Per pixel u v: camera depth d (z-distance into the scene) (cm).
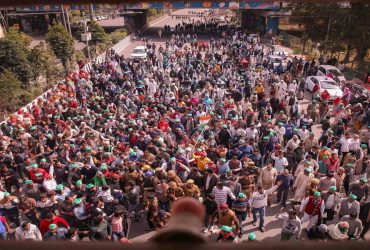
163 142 1152
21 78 2084
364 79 2550
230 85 1972
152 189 903
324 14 3136
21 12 3938
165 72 2456
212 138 1170
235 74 2209
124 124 1306
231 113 1434
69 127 1259
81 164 992
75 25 4809
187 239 52
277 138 1199
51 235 706
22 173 1098
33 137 1216
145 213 973
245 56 2925
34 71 2197
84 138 1180
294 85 1978
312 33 3544
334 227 764
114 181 913
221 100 1647
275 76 2159
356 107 1567
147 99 1648
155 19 7550
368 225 822
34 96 2020
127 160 987
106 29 5459
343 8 2912
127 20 5244
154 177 907
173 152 1077
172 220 56
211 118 1366
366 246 72
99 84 2005
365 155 1132
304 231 908
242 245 68
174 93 1773
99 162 1013
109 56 3008
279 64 2630
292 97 1602
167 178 918
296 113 1502
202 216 58
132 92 1859
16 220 898
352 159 1050
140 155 1063
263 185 985
